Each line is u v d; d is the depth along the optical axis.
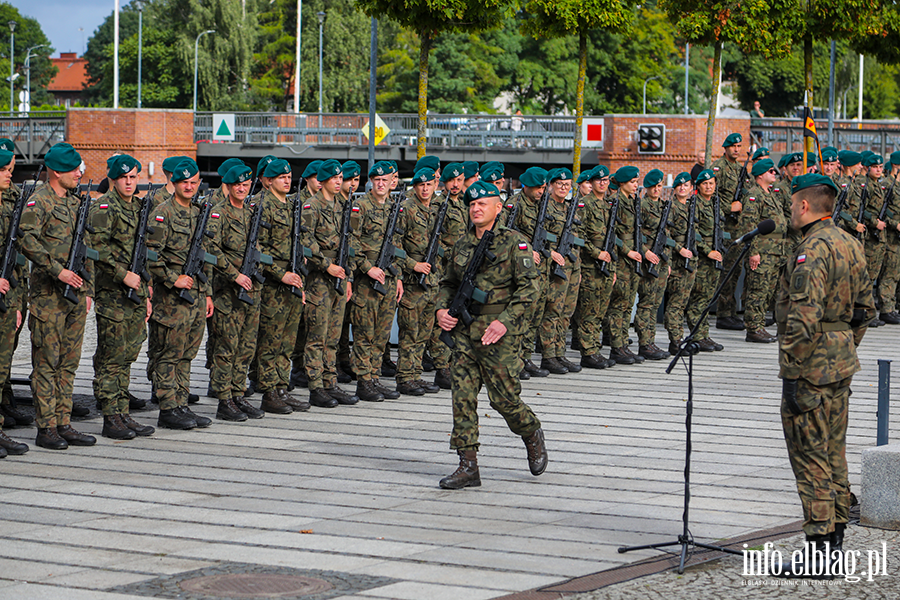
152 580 6.39
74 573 6.51
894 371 14.60
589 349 14.77
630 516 7.95
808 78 24.28
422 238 12.73
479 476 8.80
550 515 7.96
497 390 8.68
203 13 83.81
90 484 8.66
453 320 8.61
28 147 46.38
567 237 14.05
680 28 24.11
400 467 9.37
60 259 9.55
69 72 167.75
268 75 86.75
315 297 11.85
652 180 15.30
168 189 11.27
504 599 6.11
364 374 12.49
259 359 11.65
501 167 13.32
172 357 10.70
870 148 38.41
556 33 25.16
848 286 6.81
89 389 12.76
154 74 99.44
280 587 6.29
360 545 7.16
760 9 23.39
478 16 22.17
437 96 74.94
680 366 15.00
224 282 11.11
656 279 15.44
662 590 6.32
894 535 7.48
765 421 11.45
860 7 23.23
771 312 20.64
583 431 10.86
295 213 11.48
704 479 9.04
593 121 42.75
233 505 8.12
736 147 16.94
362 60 84.69
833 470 6.98
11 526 7.50
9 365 9.79
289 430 10.83
